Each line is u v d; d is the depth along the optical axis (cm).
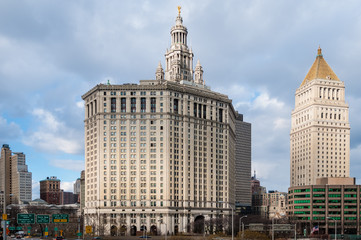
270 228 18750
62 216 13938
